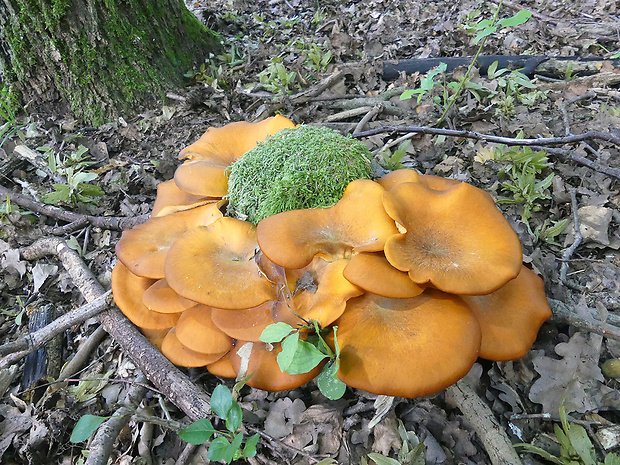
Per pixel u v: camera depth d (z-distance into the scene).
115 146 0.79
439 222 0.40
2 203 0.64
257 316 0.39
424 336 0.35
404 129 0.66
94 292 0.50
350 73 0.89
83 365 0.48
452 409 0.41
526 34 0.98
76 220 0.63
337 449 0.39
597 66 0.81
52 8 0.74
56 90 0.83
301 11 1.31
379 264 0.36
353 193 0.40
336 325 0.38
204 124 0.82
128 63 0.83
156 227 0.45
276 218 0.38
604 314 0.42
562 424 0.37
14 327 0.53
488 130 0.71
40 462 0.40
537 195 0.56
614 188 0.58
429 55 0.98
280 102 0.80
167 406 0.43
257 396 0.43
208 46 1.01
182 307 0.41
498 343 0.38
